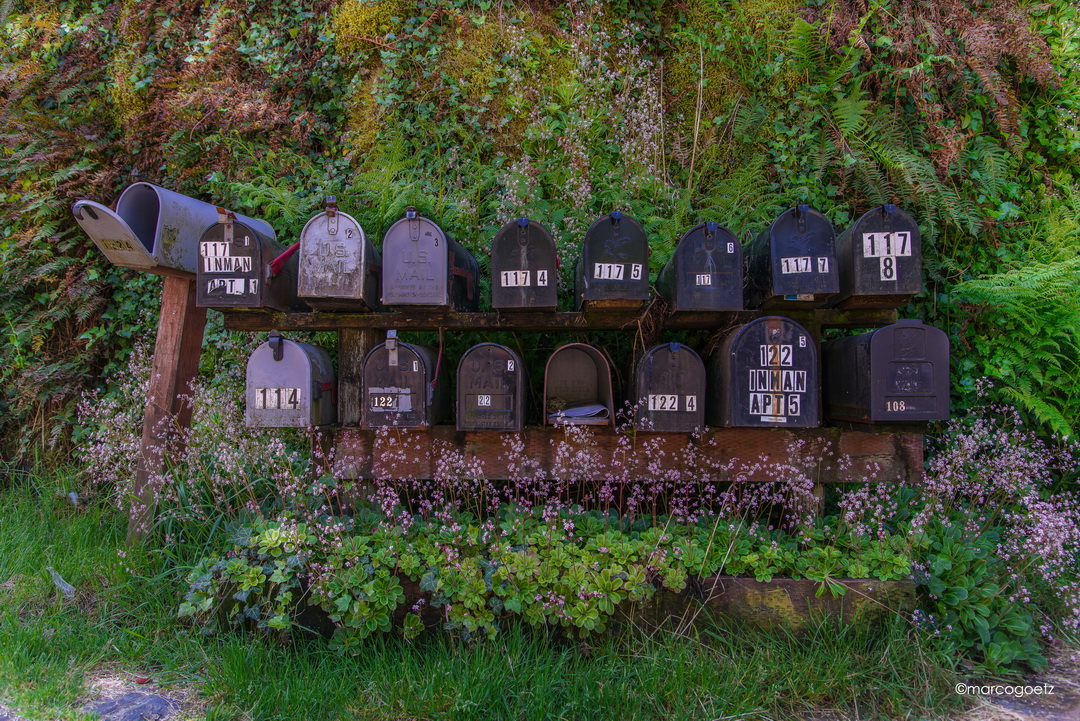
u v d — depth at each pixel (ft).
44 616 8.38
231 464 8.94
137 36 14.05
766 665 7.38
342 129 13.79
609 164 13.00
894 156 12.23
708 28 14.17
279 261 9.05
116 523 10.46
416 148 13.28
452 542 8.23
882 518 8.53
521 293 8.77
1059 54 13.25
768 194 12.48
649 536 8.36
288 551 7.94
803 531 8.55
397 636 7.89
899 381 8.44
